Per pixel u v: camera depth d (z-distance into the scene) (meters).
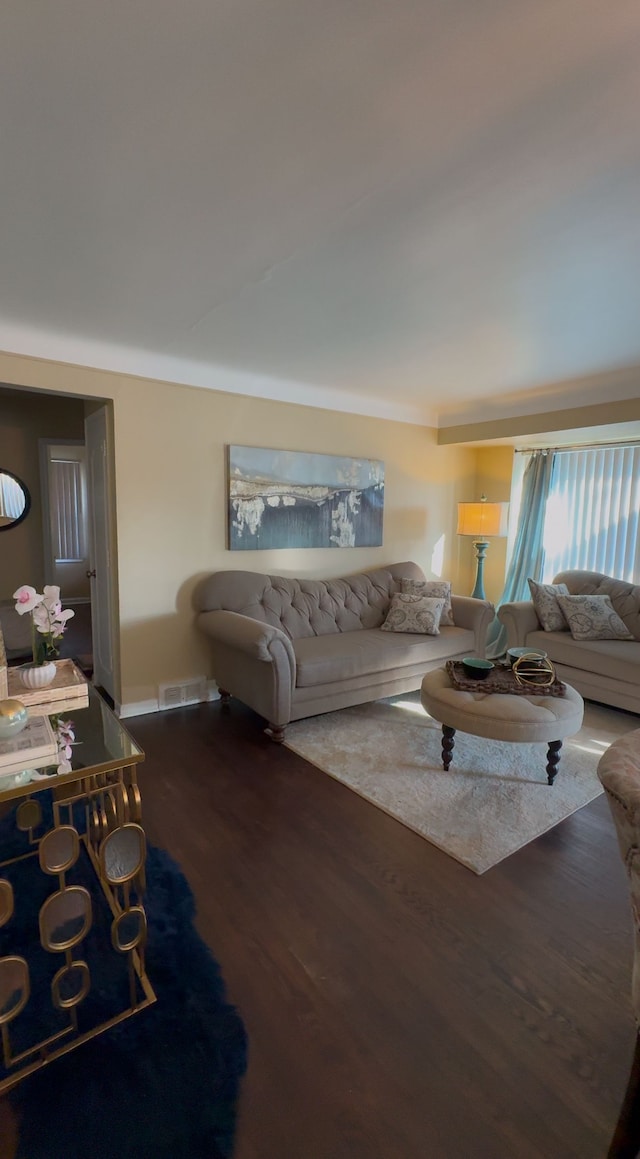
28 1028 1.40
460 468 5.38
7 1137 1.16
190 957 1.63
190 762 2.89
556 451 5.05
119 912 1.68
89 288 2.33
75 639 5.52
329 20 1.03
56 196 1.65
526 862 2.11
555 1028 1.43
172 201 1.68
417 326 2.77
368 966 1.61
